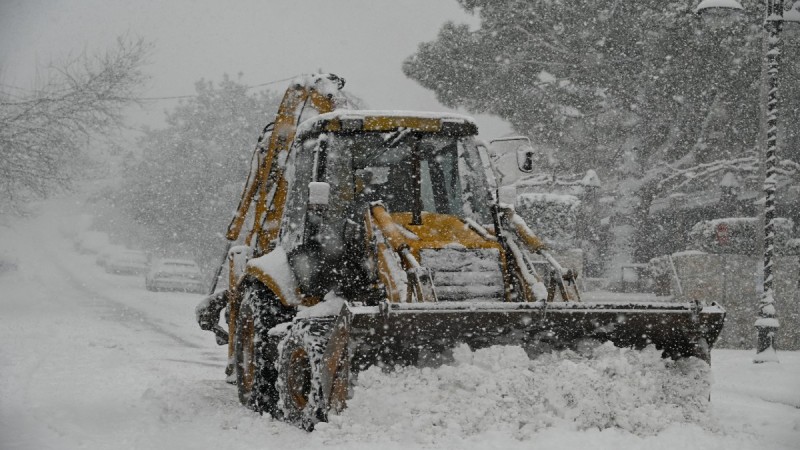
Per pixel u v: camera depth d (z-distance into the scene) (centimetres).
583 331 667
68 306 2450
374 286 727
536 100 2608
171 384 990
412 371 634
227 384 1023
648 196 2530
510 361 627
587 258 2441
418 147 772
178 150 4381
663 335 684
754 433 653
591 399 608
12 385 950
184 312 2292
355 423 618
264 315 830
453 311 619
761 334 1230
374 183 788
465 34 2597
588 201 2306
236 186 4200
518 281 713
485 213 786
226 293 1083
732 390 1005
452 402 611
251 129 4378
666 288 1802
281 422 736
